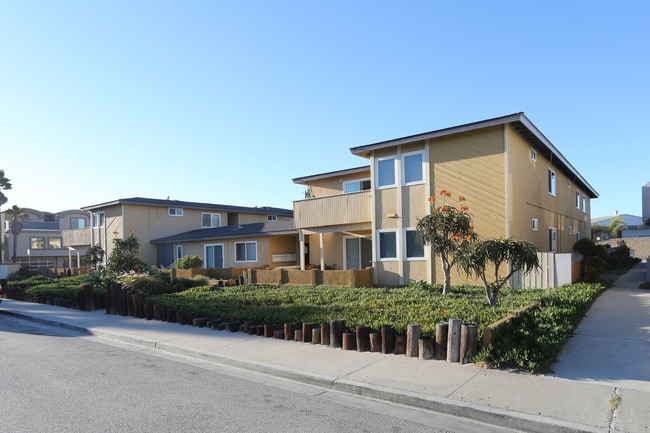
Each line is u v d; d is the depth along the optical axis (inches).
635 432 172.1
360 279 649.6
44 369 292.8
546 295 442.0
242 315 411.2
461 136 610.5
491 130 584.4
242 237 1005.8
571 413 190.4
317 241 927.0
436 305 404.8
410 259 652.7
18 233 1961.1
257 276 740.7
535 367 243.6
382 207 686.5
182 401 225.6
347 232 829.2
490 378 238.2
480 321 320.5
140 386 252.7
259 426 192.1
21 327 490.3
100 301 602.9
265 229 994.7
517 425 188.2
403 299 453.4
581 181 1014.4
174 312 463.2
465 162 605.3
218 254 1079.0
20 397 231.5
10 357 330.3
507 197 568.1
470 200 599.5
